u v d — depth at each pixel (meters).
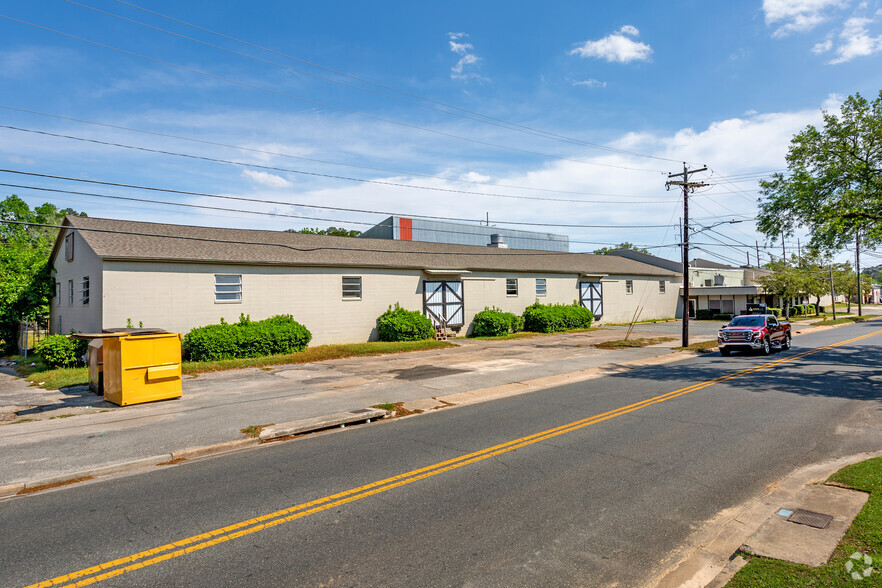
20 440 9.09
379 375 16.66
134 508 6.07
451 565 4.59
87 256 20.11
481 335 29.80
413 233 44.00
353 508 5.92
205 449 8.57
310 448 8.67
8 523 5.72
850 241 20.11
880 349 22.97
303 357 20.23
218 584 4.31
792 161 19.77
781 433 8.94
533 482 6.70
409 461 7.71
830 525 5.03
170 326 19.30
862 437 8.55
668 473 6.97
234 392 13.73
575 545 4.95
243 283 21.22
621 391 13.52
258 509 5.94
